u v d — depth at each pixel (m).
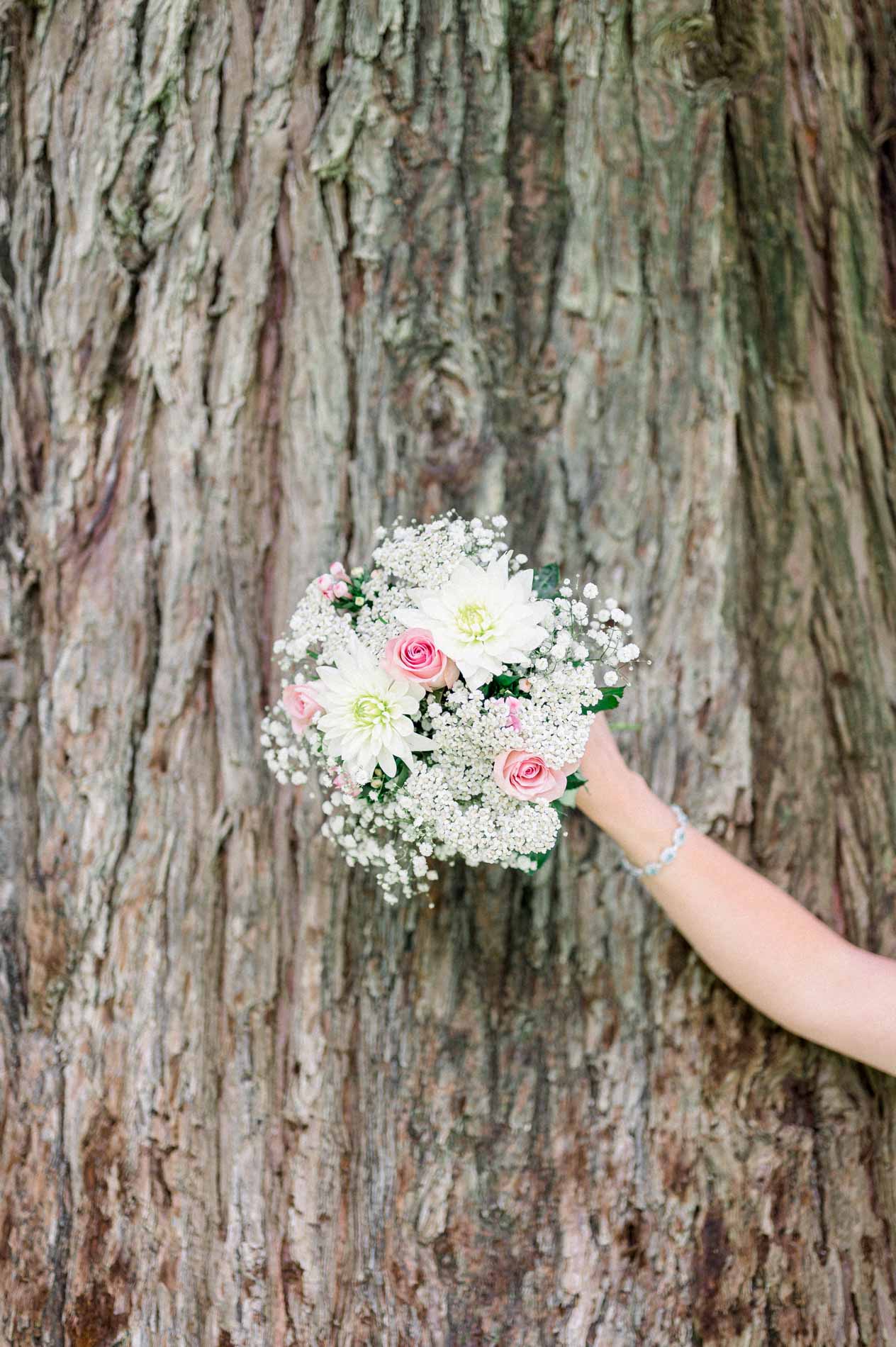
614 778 1.41
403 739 1.17
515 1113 1.54
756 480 1.66
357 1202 1.54
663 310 1.61
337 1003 1.56
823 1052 1.58
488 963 1.56
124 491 1.60
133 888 1.59
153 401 1.59
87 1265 1.57
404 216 1.55
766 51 1.62
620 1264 1.53
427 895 1.53
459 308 1.56
